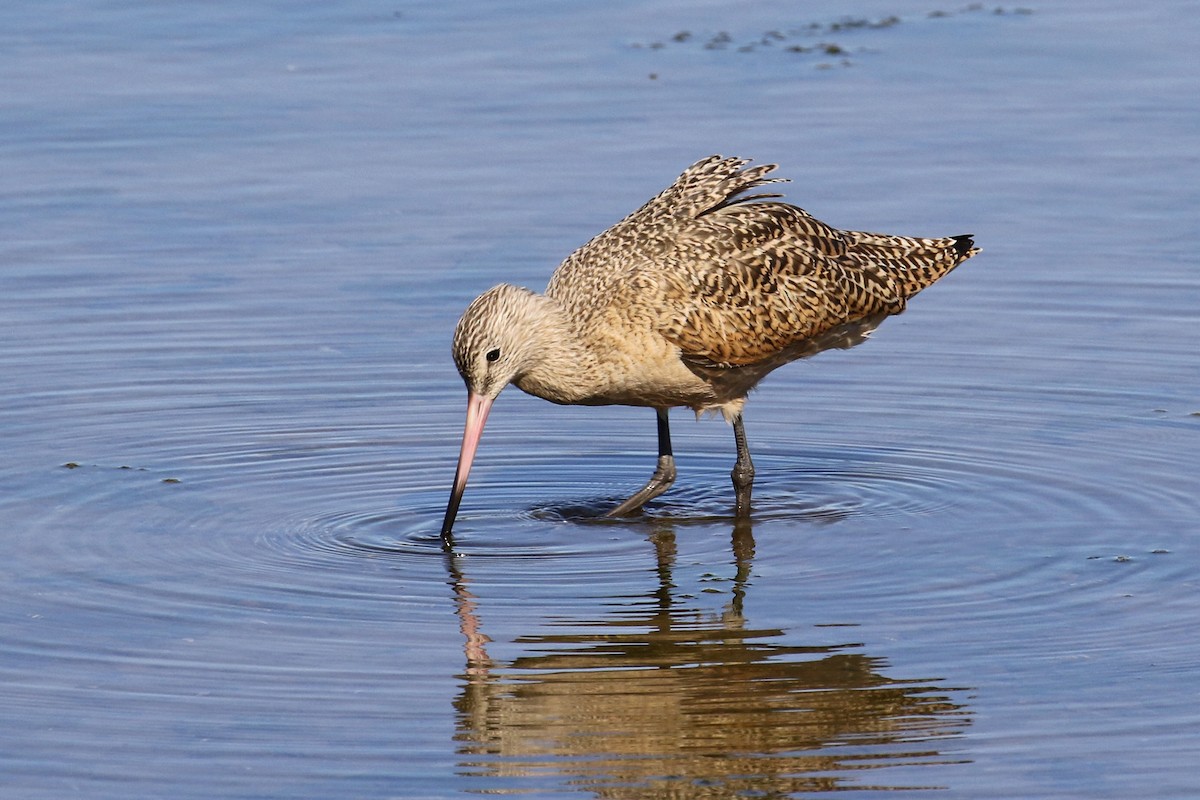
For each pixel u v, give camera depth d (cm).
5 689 984
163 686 989
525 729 945
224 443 1409
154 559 1181
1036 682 989
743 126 1992
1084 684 985
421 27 2338
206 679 998
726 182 1326
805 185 1844
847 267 1348
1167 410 1444
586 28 2338
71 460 1365
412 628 1072
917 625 1068
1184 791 875
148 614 1088
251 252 1761
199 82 2141
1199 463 1333
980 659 1020
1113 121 2003
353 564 1181
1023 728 940
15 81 2130
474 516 1282
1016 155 1920
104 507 1274
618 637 1059
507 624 1079
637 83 2131
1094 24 2322
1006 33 2294
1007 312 1648
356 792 882
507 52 2241
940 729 941
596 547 1223
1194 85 2094
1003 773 897
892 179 1861
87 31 2308
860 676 1002
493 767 905
